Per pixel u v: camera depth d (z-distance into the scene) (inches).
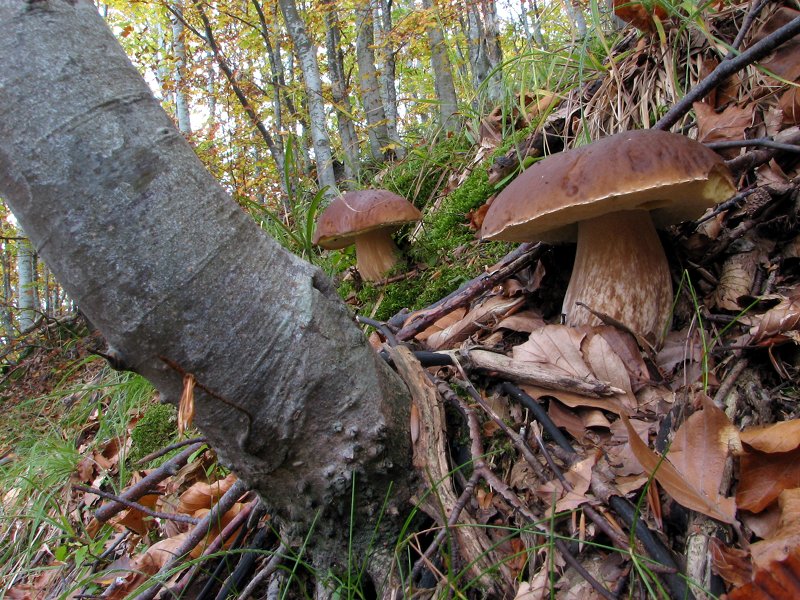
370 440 9.8
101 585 15.9
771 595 7.1
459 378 13.0
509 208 12.4
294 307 9.0
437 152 31.8
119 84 7.8
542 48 27.1
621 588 8.4
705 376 10.2
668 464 8.9
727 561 7.8
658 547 8.3
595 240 13.1
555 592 8.8
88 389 27.6
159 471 15.3
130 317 8.1
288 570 10.7
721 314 12.7
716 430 9.1
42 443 26.1
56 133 7.3
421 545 10.3
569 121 21.0
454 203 24.2
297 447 9.4
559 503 9.5
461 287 16.9
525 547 9.7
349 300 26.7
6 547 21.8
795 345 10.8
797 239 12.8
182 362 8.4
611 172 11.0
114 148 7.6
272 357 8.8
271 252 9.2
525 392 12.0
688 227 14.5
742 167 14.0
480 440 11.0
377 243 24.9
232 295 8.5
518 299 15.9
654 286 12.6
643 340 12.2
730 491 8.7
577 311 13.3
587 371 11.9
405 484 10.3
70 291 8.1
